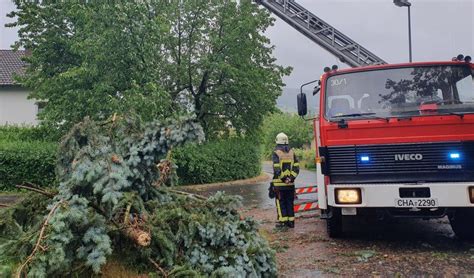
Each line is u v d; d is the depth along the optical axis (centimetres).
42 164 1315
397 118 506
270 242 584
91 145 396
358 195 504
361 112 544
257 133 1988
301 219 793
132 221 379
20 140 1575
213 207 437
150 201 428
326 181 546
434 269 439
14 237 366
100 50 1226
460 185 474
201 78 1855
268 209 939
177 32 1794
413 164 498
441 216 507
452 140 490
